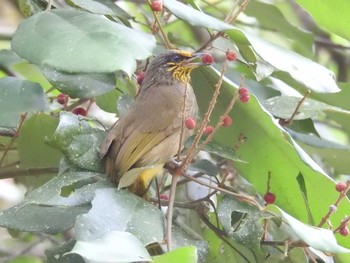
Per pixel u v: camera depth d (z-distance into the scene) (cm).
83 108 1119
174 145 962
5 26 1620
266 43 942
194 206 1015
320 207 955
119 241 698
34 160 1073
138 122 955
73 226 900
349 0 1035
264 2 1290
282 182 986
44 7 1030
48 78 918
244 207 930
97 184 901
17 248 1359
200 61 1027
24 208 917
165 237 815
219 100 1000
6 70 1272
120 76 1019
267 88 1146
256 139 980
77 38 799
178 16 873
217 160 1197
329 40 1569
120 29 809
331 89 937
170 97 980
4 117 921
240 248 993
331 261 932
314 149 1155
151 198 992
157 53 1067
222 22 906
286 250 927
